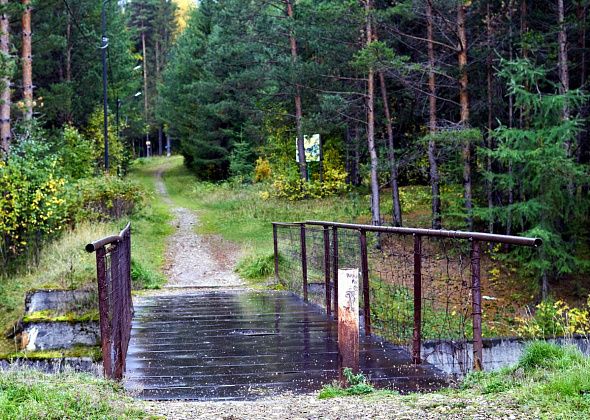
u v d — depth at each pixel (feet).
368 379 17.04
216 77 113.09
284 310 30.89
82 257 38.70
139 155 244.22
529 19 61.36
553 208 50.21
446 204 72.18
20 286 37.83
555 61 57.57
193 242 68.95
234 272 52.75
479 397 13.08
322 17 68.03
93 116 110.52
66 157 79.20
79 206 53.11
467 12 64.08
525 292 53.93
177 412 13.62
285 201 91.81
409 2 62.69
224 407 14.32
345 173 95.20
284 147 109.91
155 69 242.78
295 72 79.41
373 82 68.95
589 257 54.44
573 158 51.03
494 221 58.03
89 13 109.60
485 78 65.46
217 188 118.01
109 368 16.10
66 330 30.40
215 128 133.18
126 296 24.35
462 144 59.47
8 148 54.03
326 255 29.14
